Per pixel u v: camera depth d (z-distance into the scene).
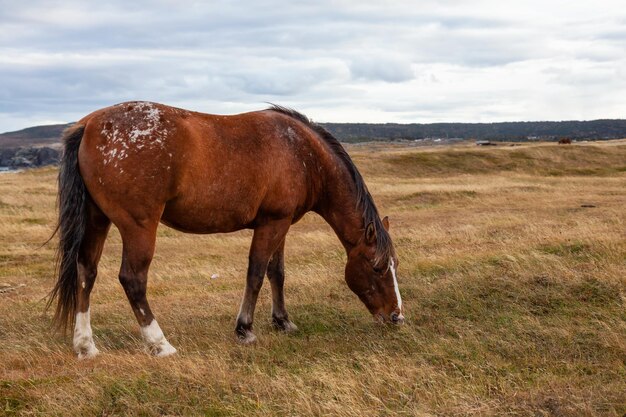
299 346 6.26
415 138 139.50
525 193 24.31
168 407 4.68
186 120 5.88
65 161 5.69
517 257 8.64
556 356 5.67
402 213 19.61
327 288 8.48
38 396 4.86
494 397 4.78
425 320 6.93
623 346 5.62
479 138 135.88
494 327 6.45
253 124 6.29
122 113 5.73
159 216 5.78
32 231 15.97
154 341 5.85
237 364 5.61
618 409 4.42
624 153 45.78
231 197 6.03
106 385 4.98
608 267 7.73
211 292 9.05
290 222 6.66
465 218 17.03
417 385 5.00
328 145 6.88
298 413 4.46
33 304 8.51
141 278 5.78
